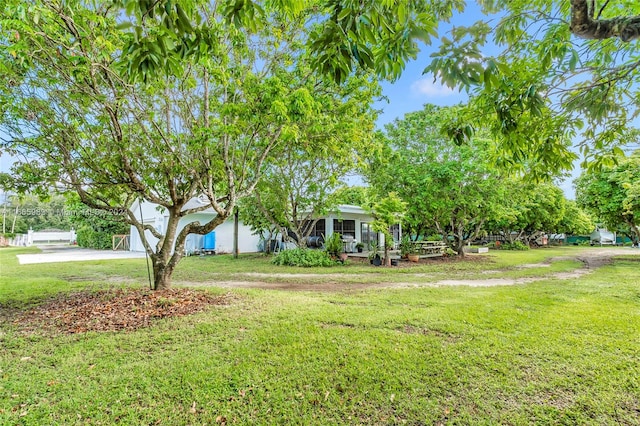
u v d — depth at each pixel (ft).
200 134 17.29
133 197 22.66
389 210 41.86
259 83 17.26
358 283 28.37
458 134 10.15
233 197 20.31
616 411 8.48
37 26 11.23
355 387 9.66
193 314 16.99
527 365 10.95
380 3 5.33
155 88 15.57
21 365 11.13
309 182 45.39
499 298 20.93
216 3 14.30
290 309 18.08
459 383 9.84
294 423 8.12
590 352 11.96
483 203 44.80
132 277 31.04
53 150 17.57
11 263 43.29
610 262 44.96
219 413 8.50
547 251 72.43
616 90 8.88
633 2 7.79
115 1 5.16
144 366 10.99
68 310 17.66
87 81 14.78
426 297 21.58
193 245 58.75
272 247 62.69
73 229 122.52
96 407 8.73
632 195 37.45
